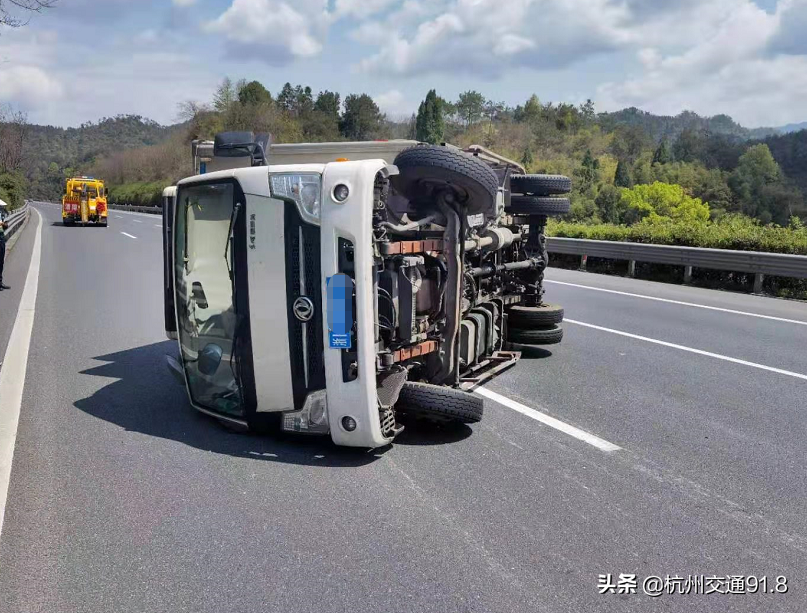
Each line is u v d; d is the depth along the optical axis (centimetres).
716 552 378
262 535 387
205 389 564
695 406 645
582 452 524
